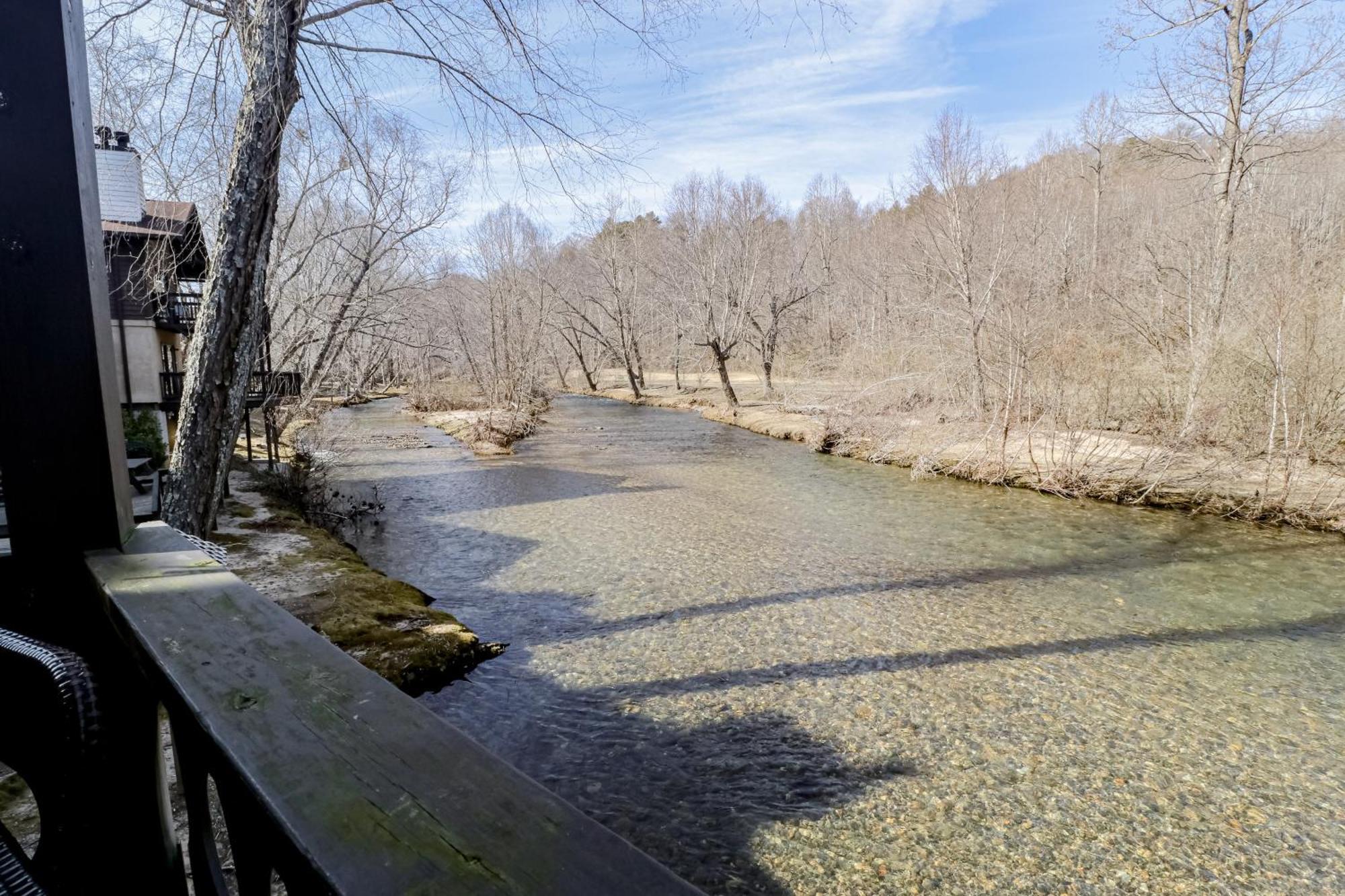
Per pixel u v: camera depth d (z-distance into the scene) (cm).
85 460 152
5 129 135
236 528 995
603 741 556
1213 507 1195
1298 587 866
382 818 71
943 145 1616
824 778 509
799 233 4272
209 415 639
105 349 156
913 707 605
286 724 89
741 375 4125
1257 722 578
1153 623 773
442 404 3103
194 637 117
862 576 930
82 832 109
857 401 1886
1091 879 416
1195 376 1329
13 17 133
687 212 3488
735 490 1454
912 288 1886
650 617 801
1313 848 439
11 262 140
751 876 419
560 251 3825
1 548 286
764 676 659
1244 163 1545
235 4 641
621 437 2262
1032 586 889
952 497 1370
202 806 113
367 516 1262
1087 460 1357
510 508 1319
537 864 64
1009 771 518
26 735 119
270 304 1386
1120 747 546
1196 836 452
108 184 1102
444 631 699
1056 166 3428
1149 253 1730
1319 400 1175
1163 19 1579
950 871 423
